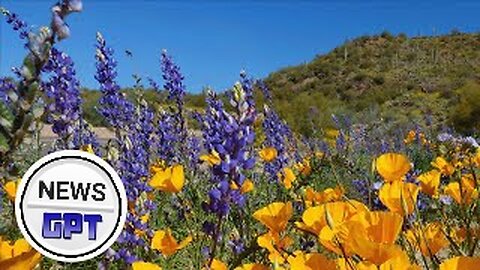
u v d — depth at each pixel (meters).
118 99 6.97
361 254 1.64
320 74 53.75
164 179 3.25
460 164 3.93
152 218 5.36
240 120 2.65
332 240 1.82
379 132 13.42
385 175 2.39
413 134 12.63
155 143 7.68
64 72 4.58
